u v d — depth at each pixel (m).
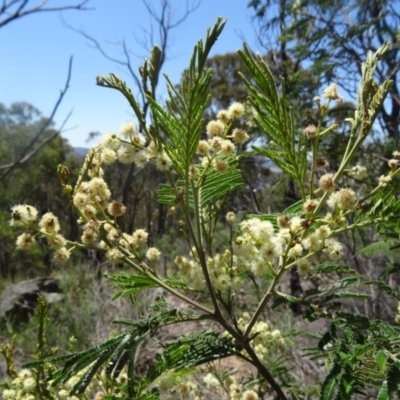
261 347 0.37
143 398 0.21
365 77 0.20
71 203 0.21
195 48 0.18
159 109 0.18
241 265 0.23
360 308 0.79
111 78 0.21
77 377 0.27
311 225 0.20
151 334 0.20
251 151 0.24
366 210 0.19
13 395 0.28
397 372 0.14
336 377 0.15
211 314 0.22
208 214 0.26
